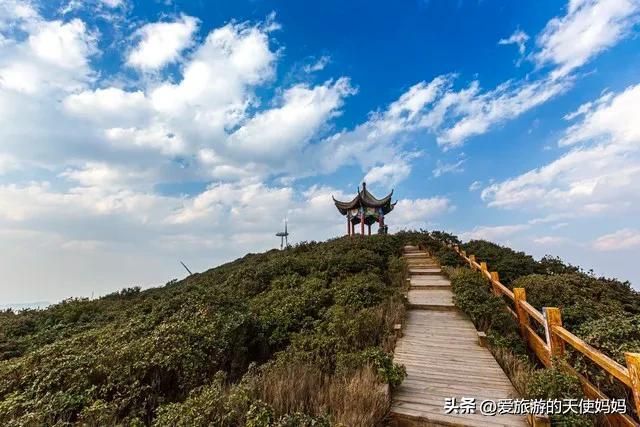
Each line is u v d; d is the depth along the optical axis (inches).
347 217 1069.1
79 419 160.4
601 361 129.2
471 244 678.5
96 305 520.1
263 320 303.1
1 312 506.0
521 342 231.9
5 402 173.0
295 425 119.0
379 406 143.2
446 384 170.2
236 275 501.7
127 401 172.6
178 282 808.9
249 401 142.8
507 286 412.2
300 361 197.2
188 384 197.5
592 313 264.2
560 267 461.7
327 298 346.9
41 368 206.2
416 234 939.3
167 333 240.8
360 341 236.4
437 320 293.7
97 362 202.2
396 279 447.5
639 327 165.2
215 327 263.1
